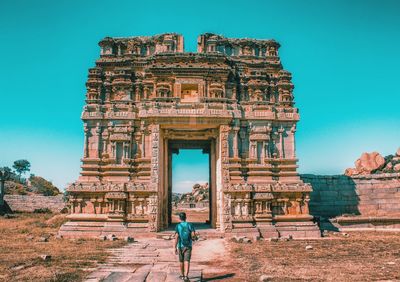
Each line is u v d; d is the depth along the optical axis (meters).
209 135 31.72
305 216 28.66
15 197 60.72
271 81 32.62
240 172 29.28
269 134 30.52
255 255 19.08
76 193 28.66
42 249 20.41
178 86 30.80
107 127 30.31
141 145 29.95
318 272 14.68
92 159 29.67
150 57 31.78
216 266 16.69
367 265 16.06
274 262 17.03
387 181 35.28
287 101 32.03
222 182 28.47
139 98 31.48
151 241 24.62
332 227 32.03
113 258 18.16
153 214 27.86
